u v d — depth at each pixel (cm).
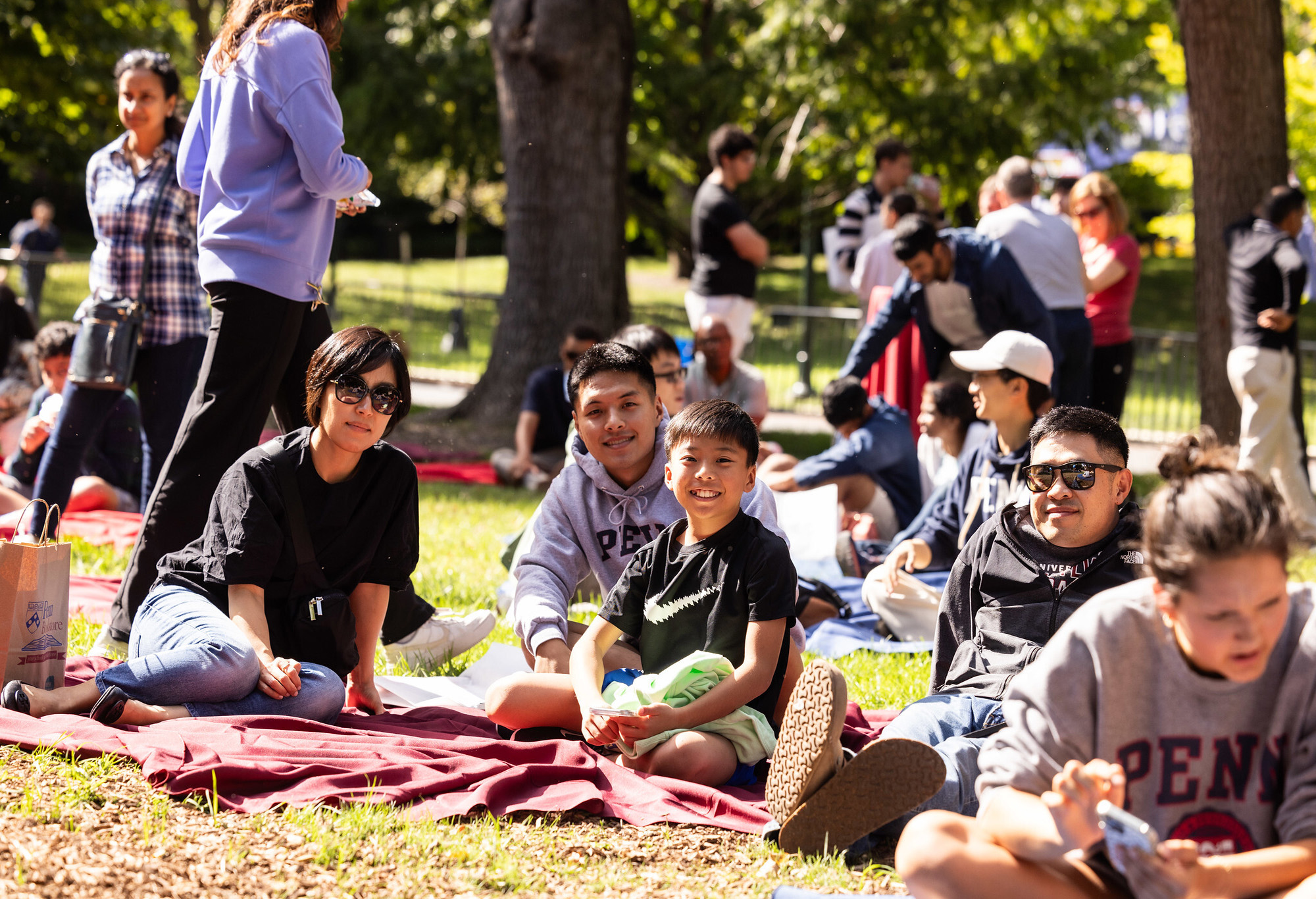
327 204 474
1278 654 228
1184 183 2459
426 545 738
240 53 450
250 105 451
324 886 273
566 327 1302
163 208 614
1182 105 2469
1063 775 219
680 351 874
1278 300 845
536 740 382
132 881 267
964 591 372
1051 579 353
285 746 346
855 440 697
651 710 343
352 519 407
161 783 320
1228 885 214
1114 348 926
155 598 399
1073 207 930
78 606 537
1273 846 232
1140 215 2759
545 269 1303
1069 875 235
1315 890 216
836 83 1844
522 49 1286
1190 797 231
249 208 453
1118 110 2184
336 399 386
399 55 2009
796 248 2495
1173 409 1527
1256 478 210
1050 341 754
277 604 406
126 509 766
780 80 1941
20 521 401
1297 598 232
